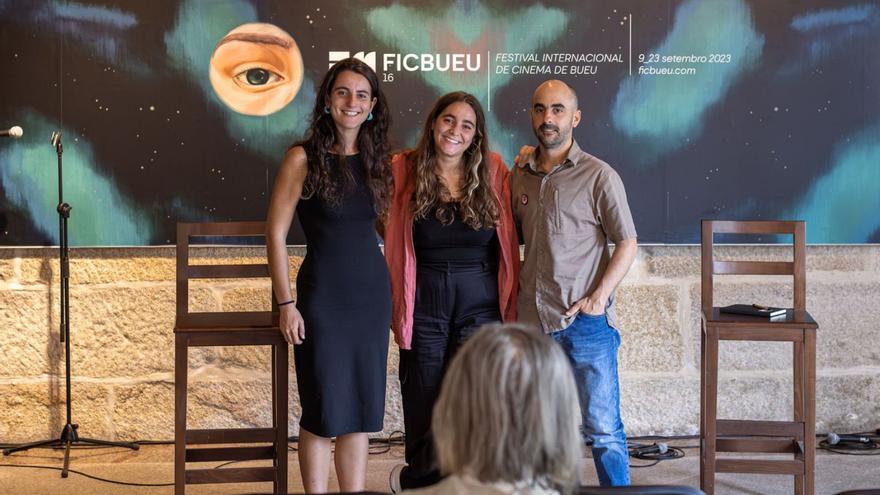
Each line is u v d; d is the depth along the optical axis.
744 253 4.98
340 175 3.62
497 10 4.80
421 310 3.79
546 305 3.83
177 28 4.73
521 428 1.54
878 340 5.06
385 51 4.79
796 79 4.88
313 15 4.77
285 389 3.84
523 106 4.84
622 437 3.93
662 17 4.83
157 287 4.84
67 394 4.67
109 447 4.87
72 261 4.80
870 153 4.92
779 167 4.90
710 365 3.96
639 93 4.85
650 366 5.00
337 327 3.64
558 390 1.56
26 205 4.75
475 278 3.78
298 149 3.64
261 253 4.86
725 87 4.86
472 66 4.81
